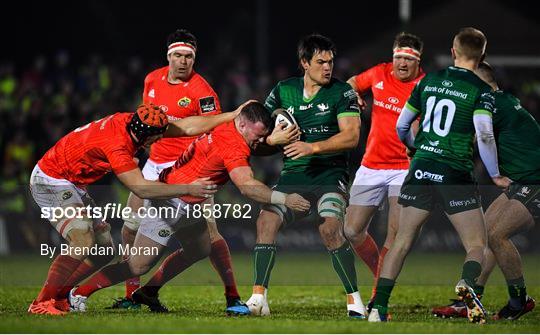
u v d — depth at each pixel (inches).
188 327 978.7
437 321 1127.6
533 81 2810.0
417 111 1123.3
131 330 956.6
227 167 1130.7
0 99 2699.3
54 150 1151.0
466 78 1090.1
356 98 1193.4
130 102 2785.4
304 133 1197.1
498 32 2817.4
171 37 1317.7
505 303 1362.0
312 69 1172.5
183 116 1327.5
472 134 1096.8
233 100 2795.3
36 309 1145.4
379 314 1079.0
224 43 3870.6
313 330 971.3
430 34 2800.2
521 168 1166.3
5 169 2476.6
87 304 1288.1
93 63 2903.5
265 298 1159.6
